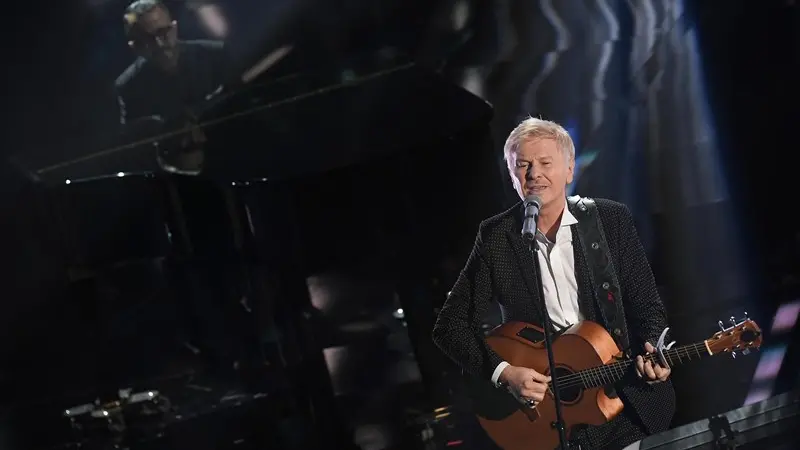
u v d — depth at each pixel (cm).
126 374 2325
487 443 1764
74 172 2025
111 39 2444
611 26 2197
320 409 1966
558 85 2266
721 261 2080
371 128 1995
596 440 1287
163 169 1973
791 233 2056
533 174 1221
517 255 1278
